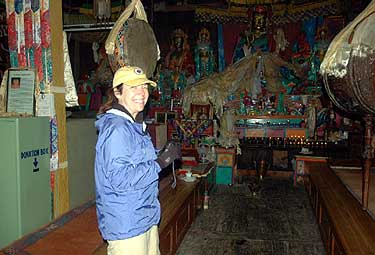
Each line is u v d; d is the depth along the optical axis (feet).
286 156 25.48
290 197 20.36
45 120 10.87
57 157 11.43
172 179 16.01
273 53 27.78
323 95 26.35
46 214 10.99
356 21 9.96
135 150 6.43
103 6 13.79
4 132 9.68
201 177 16.98
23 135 9.84
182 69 28.84
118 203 6.40
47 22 11.05
